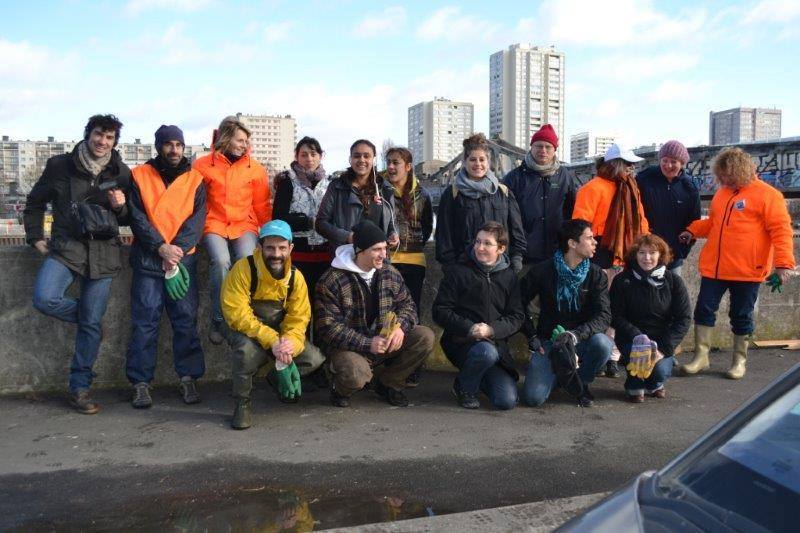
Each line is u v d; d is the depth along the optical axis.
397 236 4.79
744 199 5.11
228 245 4.74
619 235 5.12
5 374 4.71
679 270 6.12
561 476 3.39
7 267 4.66
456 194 4.94
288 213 4.92
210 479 3.32
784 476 1.54
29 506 3.02
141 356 4.45
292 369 4.05
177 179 4.40
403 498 3.12
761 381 5.23
